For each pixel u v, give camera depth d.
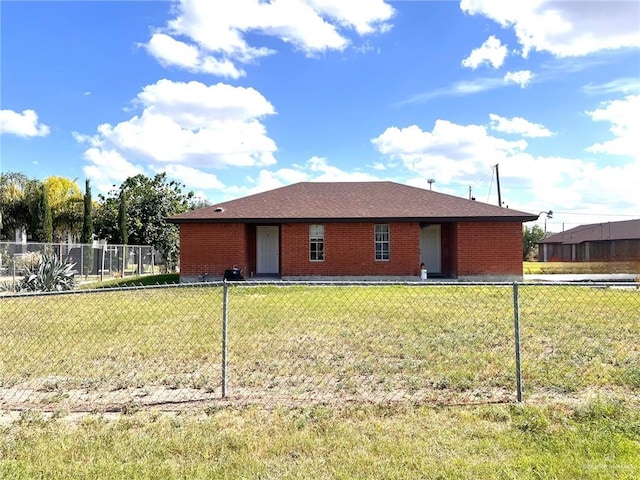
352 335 7.55
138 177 33.06
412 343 6.93
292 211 19.02
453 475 3.00
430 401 4.52
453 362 5.89
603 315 9.52
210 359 6.19
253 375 5.42
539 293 13.73
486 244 18.70
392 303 11.55
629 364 5.78
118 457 3.30
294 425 3.87
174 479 2.99
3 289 16.45
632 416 3.97
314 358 6.18
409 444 3.48
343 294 13.81
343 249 18.98
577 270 28.42
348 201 20.19
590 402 4.28
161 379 5.30
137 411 4.27
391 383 5.13
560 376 5.26
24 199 32.84
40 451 3.38
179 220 18.47
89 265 22.77
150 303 11.83
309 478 2.99
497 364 5.79
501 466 3.11
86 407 4.44
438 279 19.27
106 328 8.29
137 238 31.91
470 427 3.82
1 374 5.51
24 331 8.04
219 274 18.78
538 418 3.94
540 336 7.43
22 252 20.47
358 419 4.04
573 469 3.04
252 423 3.94
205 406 4.42
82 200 33.81
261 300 12.33
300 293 14.22
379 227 19.16
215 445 3.47
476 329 7.97
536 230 55.03
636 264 28.70
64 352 6.55
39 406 4.48
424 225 20.81
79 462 3.22
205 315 9.67
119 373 5.54
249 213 18.86
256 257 20.73
